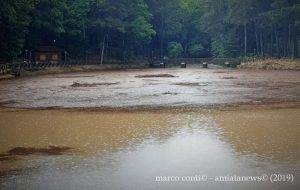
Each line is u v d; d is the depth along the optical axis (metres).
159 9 116.38
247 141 15.06
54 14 75.44
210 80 48.84
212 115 21.61
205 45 134.12
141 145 14.73
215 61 105.38
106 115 22.17
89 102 28.45
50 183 10.81
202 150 13.88
